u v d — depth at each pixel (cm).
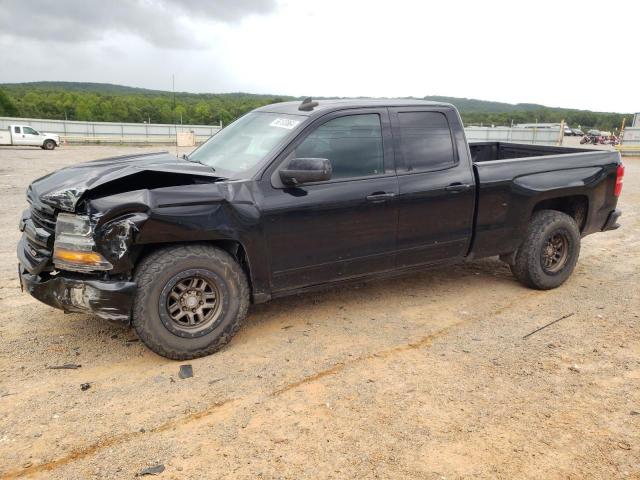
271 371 385
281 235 420
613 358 413
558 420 329
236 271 406
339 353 414
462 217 506
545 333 458
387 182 461
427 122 495
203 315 402
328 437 308
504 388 365
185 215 378
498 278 609
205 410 335
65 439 304
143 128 4662
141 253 391
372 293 552
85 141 4288
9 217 943
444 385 368
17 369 384
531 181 533
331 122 447
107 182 372
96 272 373
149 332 381
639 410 342
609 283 597
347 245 452
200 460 288
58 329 454
